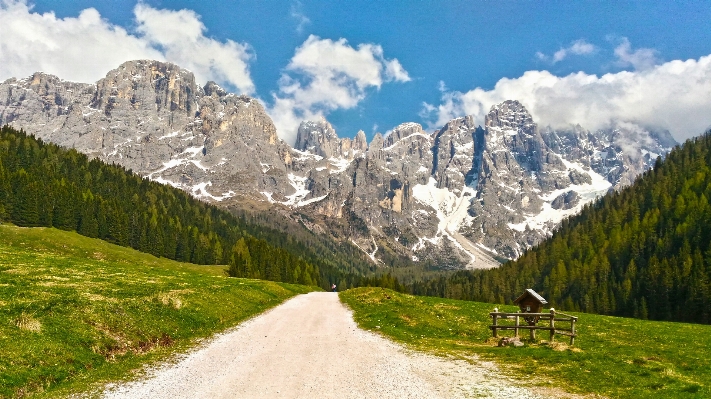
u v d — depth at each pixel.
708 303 105.75
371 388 19.23
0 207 128.38
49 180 171.00
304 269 193.25
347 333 36.19
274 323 41.12
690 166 187.00
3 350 20.80
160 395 18.08
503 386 20.22
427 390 19.17
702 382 22.11
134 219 167.25
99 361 23.47
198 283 58.25
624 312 130.00
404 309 49.59
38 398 17.78
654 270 127.75
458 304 62.47
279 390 18.69
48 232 108.06
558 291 159.00
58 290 34.75
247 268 145.25
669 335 42.81
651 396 19.05
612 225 183.62
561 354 27.42
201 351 27.41
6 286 33.69
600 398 18.78
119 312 31.02
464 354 28.16
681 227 142.50
